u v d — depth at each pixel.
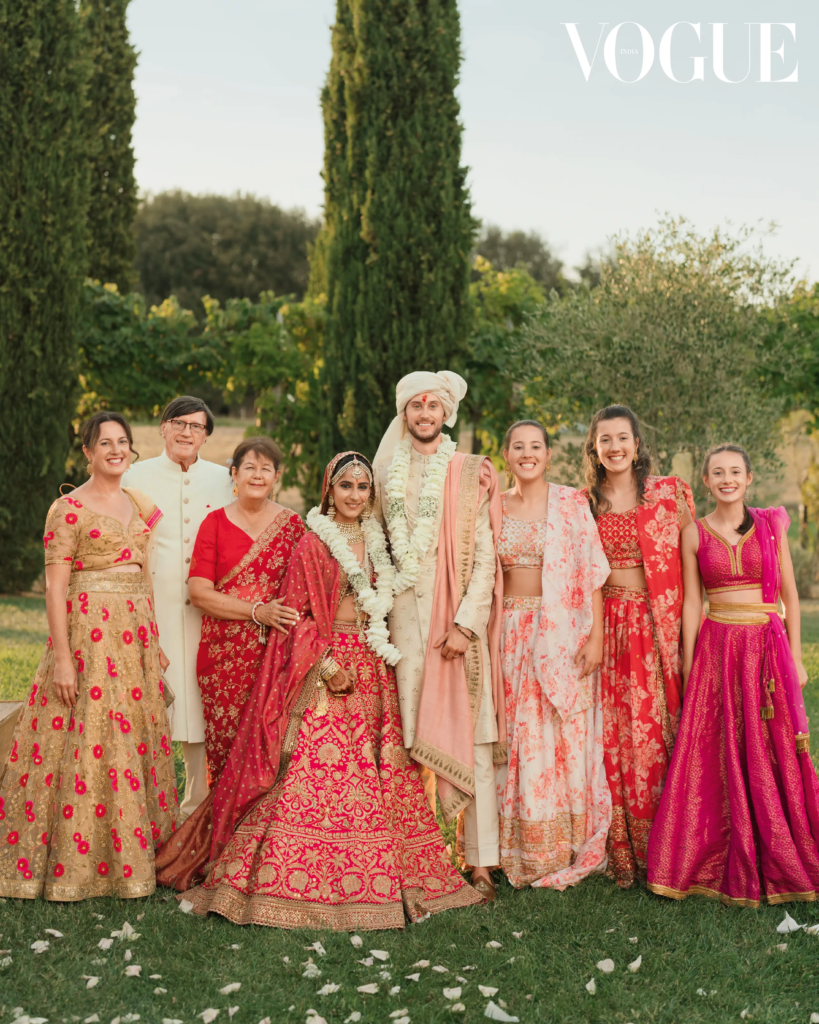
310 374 10.60
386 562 3.61
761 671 3.42
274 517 3.79
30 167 9.30
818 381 10.24
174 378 10.77
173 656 3.85
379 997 2.66
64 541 3.35
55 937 2.95
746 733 3.38
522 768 3.55
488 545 3.64
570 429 10.25
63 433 9.81
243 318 10.62
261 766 3.32
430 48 8.81
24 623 8.29
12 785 3.31
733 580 3.51
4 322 9.29
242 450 3.69
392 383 9.07
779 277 9.38
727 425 9.24
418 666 3.55
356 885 3.18
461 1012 2.56
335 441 9.45
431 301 8.98
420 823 3.49
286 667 3.45
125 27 12.66
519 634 3.64
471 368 10.55
